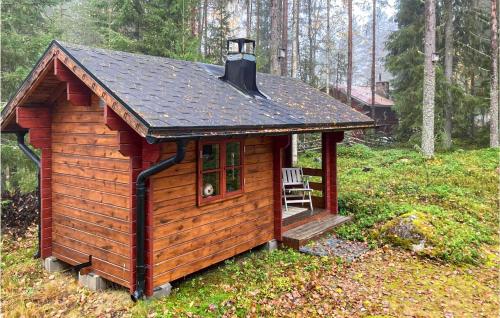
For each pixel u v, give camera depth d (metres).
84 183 5.88
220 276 6.11
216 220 6.20
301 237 7.58
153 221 5.11
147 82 5.67
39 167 6.65
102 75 5.02
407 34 21.64
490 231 8.49
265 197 7.33
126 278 5.32
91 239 5.82
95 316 4.95
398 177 13.20
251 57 7.86
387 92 33.47
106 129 5.46
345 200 10.28
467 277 6.35
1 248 7.79
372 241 7.88
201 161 5.82
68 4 24.98
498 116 19.91
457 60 22.62
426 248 7.24
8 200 9.27
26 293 5.73
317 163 17.05
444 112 20.56
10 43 10.62
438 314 5.10
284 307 5.14
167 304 5.03
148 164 5.00
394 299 5.50
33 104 6.25
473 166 14.03
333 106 9.63
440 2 21.92
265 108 6.97
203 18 25.92
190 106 5.38
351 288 5.82
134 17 14.81
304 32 40.91
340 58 38.25
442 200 10.32
